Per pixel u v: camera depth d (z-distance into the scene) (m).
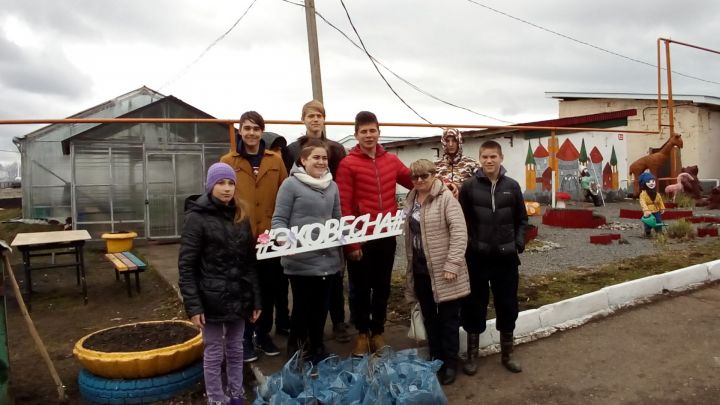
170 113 12.74
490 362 4.23
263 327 4.18
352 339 4.55
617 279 6.30
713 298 5.68
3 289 3.43
